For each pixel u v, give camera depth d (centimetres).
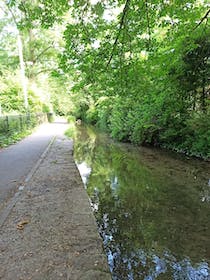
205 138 1269
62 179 729
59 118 5872
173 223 568
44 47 3538
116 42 748
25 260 338
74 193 609
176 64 1130
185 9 745
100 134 2767
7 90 2934
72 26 721
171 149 1603
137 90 945
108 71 819
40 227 429
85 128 3612
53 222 449
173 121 1547
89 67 801
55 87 4491
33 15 725
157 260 435
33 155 1120
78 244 379
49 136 1967
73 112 5872
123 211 633
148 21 709
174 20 808
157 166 1130
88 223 448
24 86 2773
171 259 438
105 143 2027
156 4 698
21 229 421
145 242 489
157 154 1454
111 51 777
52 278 305
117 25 736
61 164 943
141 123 1775
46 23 742
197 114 1376
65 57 780
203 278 392
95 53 779
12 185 665
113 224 561
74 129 2991
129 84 877
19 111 2759
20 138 1753
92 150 1661
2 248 365
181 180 900
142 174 995
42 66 3700
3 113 2648
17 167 880
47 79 4294
